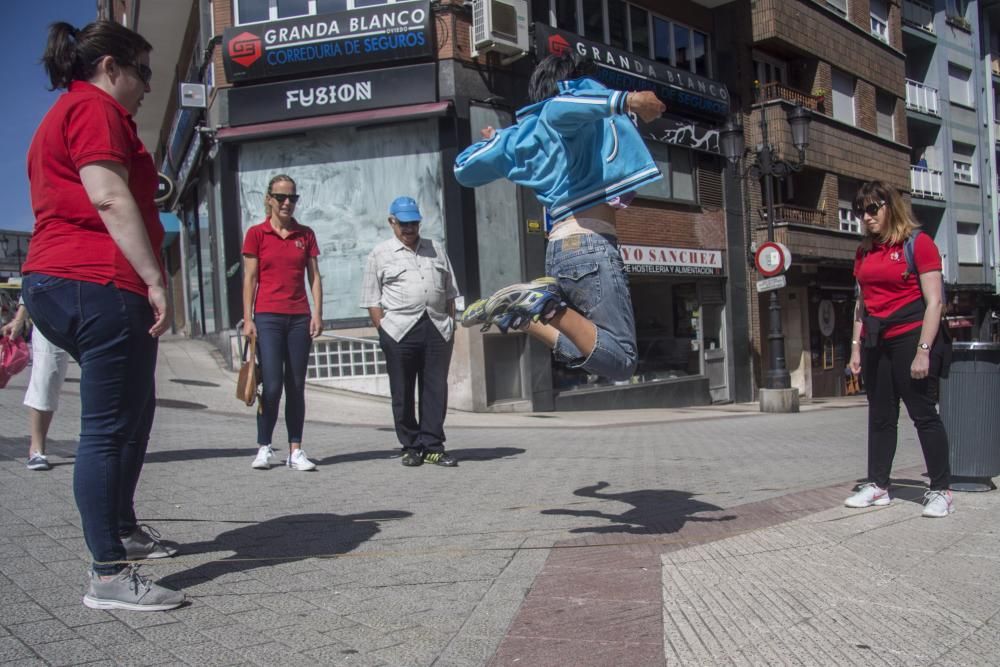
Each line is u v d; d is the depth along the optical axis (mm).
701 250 18844
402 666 2436
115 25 3023
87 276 2777
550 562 3564
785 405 14820
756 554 3693
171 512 4488
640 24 18078
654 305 17984
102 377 2830
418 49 13852
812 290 23219
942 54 32000
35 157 2881
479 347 13844
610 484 5742
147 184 3086
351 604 2994
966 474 5223
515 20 14109
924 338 4434
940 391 5340
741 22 20875
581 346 3285
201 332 19266
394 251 6484
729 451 8086
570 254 3404
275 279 6133
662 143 18016
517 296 3252
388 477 5953
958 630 2770
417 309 6426
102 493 2840
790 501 4973
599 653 2551
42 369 5469
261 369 6129
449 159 13906
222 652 2502
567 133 3336
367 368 13672
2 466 5684
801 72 22953
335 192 14203
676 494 5320
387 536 4023
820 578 3334
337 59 13945
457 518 4469
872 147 24641
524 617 2869
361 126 14148
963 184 32656
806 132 15461
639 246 17141
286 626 2750
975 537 4016
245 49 13898
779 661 2502
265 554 3650
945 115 31938
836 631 2756
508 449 8102
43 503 4496
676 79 17922
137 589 2863
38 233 2869
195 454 6891
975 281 33062
